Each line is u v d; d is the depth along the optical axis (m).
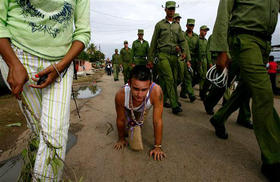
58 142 1.01
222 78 2.06
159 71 3.33
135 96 1.42
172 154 1.73
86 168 1.51
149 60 3.39
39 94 1.04
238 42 1.52
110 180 1.37
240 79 1.83
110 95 4.91
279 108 3.43
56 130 0.99
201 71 4.76
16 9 0.88
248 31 1.49
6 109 3.16
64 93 1.05
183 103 3.86
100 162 1.60
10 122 2.50
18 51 0.92
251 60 1.42
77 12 1.10
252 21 1.47
